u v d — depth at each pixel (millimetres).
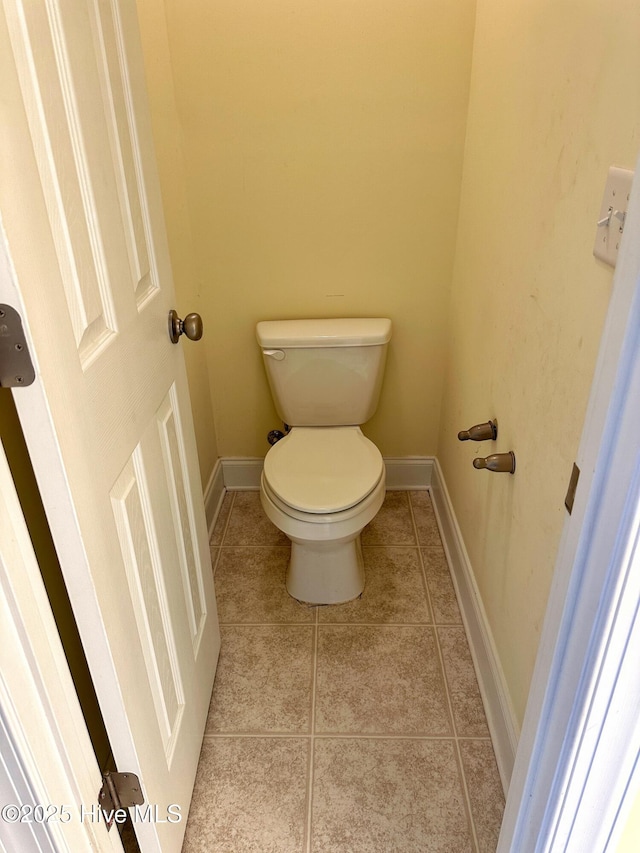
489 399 1452
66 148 708
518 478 1214
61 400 676
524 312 1178
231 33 1652
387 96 1719
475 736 1402
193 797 1290
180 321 1162
